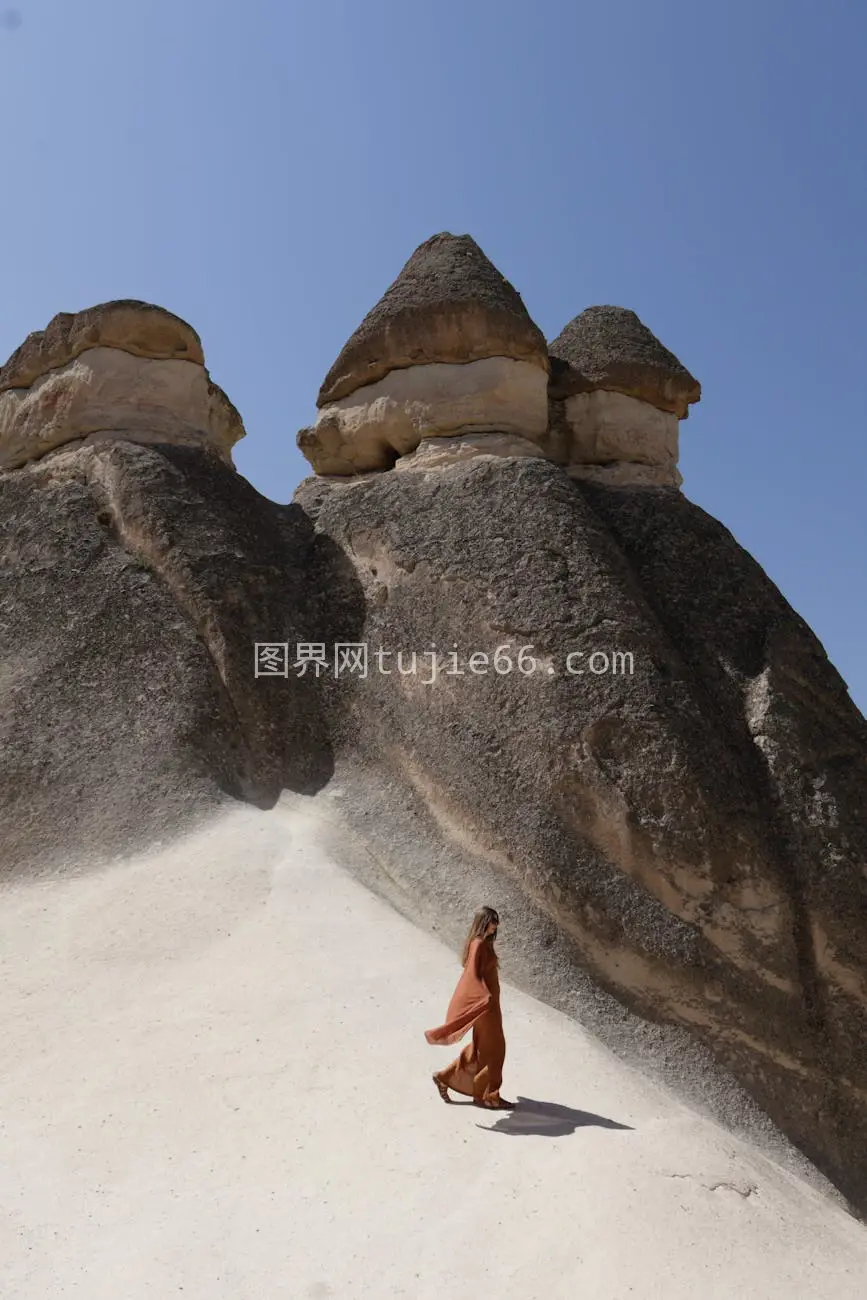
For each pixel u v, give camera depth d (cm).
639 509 1394
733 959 1042
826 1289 572
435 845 1116
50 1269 564
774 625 1281
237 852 1043
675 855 1059
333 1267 566
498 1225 594
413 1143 679
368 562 1327
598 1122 719
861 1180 981
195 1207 620
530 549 1214
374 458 1469
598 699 1114
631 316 1534
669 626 1281
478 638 1191
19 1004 861
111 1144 685
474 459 1327
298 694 1259
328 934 939
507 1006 915
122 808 1104
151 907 979
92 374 1377
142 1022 827
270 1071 758
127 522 1291
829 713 1251
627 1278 552
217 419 1544
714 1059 993
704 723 1134
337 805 1166
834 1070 1026
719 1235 593
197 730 1160
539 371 1409
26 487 1385
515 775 1109
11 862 1086
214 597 1250
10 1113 721
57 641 1234
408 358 1413
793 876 1100
